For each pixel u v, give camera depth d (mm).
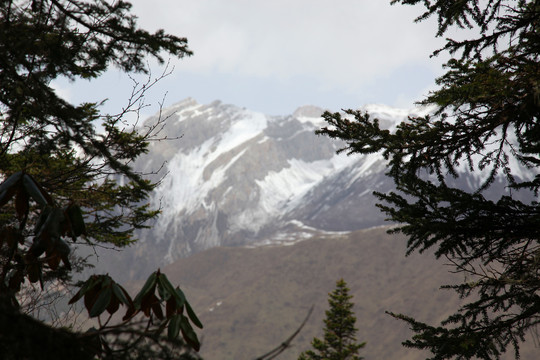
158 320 5426
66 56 9266
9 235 6164
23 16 8188
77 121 8062
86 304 5414
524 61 13500
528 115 13641
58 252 5875
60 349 4148
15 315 3998
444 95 13836
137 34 10828
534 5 15656
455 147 15539
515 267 14969
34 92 7672
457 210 15312
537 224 14898
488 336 15102
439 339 15383
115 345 4594
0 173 13102
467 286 15305
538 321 14711
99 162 13781
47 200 6383
